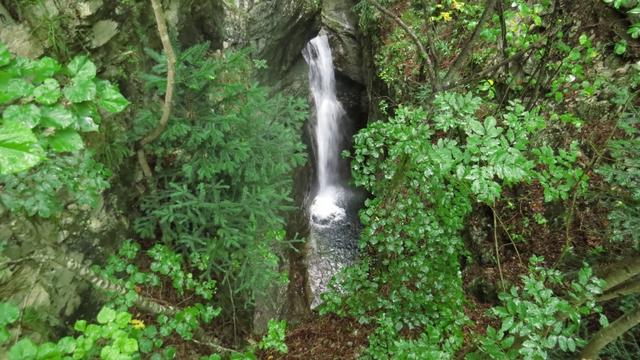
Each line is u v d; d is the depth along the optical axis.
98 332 1.65
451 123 2.60
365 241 3.63
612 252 4.51
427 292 3.76
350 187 9.26
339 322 5.36
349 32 9.65
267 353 4.75
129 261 3.38
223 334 4.15
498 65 4.26
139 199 3.55
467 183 3.18
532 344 2.19
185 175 3.19
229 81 4.63
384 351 3.68
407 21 7.59
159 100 3.73
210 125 3.04
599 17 5.05
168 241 3.45
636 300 3.94
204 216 3.31
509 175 2.24
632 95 3.83
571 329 2.22
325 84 9.59
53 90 1.19
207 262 3.41
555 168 2.79
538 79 4.51
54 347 1.38
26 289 2.38
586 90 4.14
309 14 7.48
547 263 4.98
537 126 2.44
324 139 9.12
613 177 4.18
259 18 6.25
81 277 2.59
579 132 5.07
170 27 3.90
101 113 3.02
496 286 5.19
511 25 5.37
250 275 3.67
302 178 7.29
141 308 3.15
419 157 2.99
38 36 2.52
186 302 3.72
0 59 1.15
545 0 4.03
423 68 6.55
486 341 2.42
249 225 3.42
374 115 8.49
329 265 6.93
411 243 3.59
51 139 1.24
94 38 2.95
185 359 3.44
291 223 6.53
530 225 5.29
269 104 3.66
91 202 2.36
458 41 6.40
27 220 2.39
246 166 3.36
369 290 4.03
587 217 4.91
